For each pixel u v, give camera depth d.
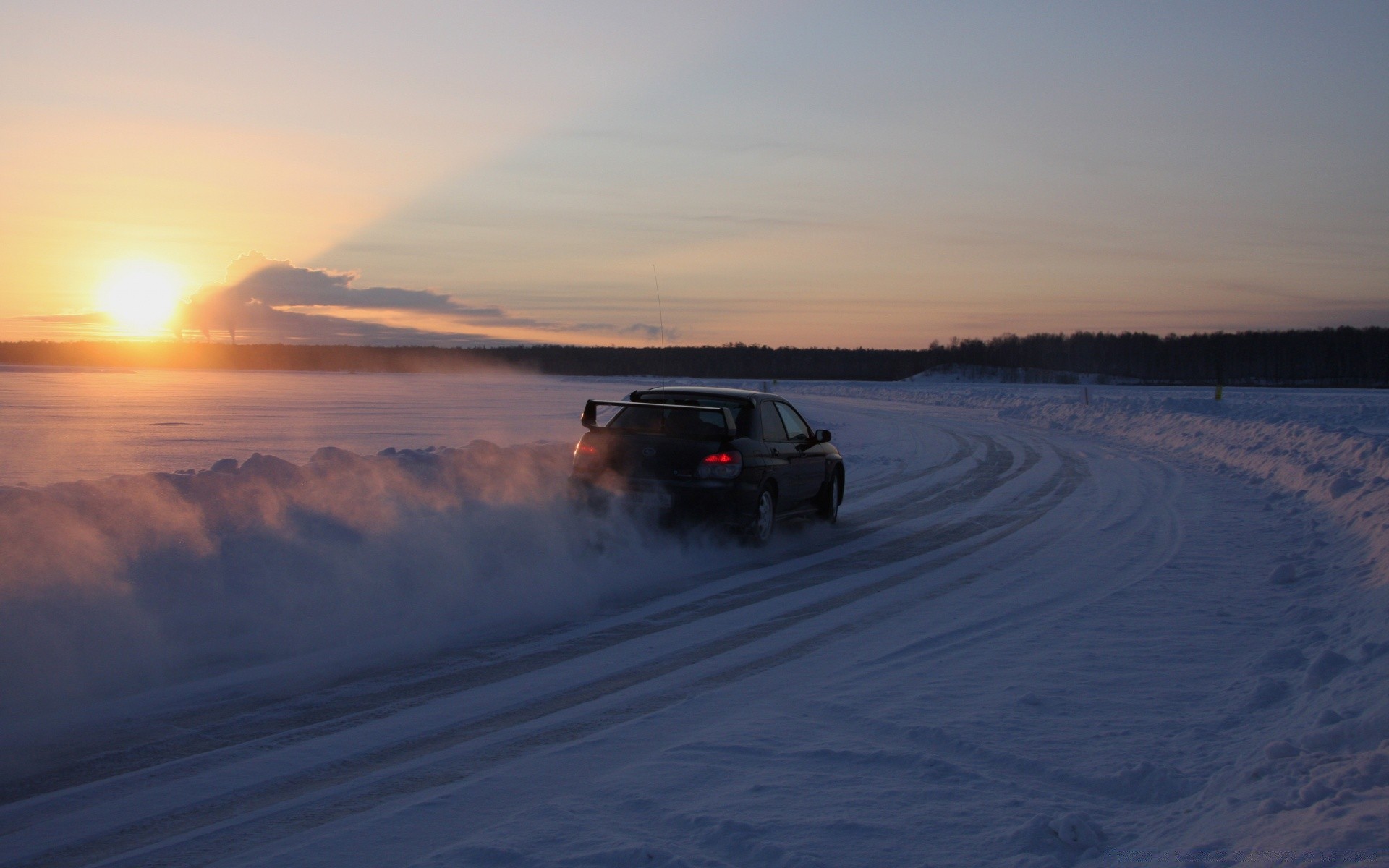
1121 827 3.32
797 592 7.54
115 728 4.48
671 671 5.42
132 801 3.69
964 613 6.80
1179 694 4.83
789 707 4.70
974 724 4.36
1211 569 8.21
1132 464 17.73
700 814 3.39
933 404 43.81
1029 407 33.91
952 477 15.80
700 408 9.39
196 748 4.25
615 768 3.94
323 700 4.91
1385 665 4.67
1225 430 20.73
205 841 3.34
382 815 3.52
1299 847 2.74
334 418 28.02
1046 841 3.17
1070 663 5.41
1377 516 9.19
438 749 4.23
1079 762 3.92
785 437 10.40
